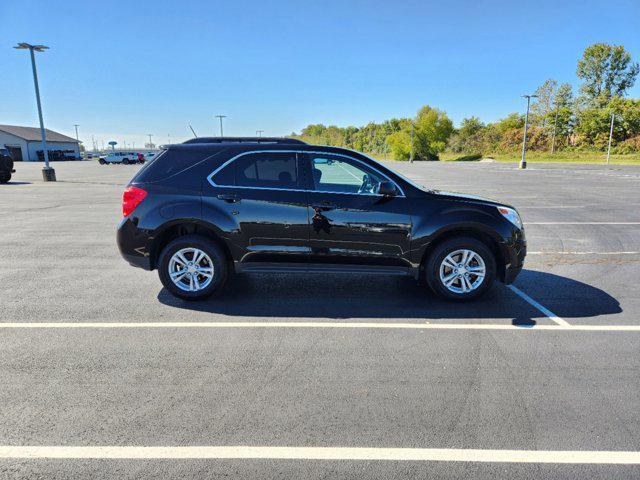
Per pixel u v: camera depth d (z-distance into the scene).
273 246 4.86
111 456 2.46
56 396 3.07
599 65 83.19
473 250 4.86
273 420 2.80
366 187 4.93
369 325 4.38
